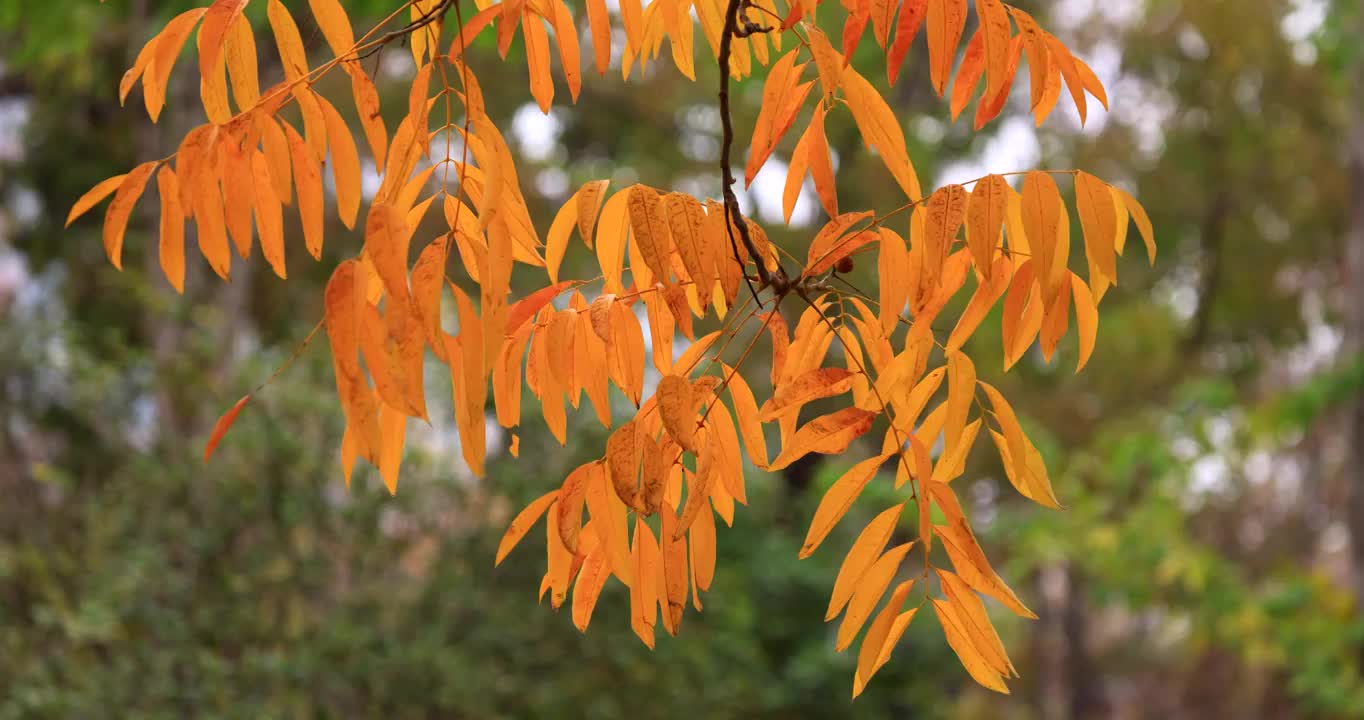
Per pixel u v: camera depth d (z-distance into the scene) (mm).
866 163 11539
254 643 5770
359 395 909
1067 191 14203
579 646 6613
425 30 1191
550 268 1140
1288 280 16234
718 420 1156
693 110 12305
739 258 1121
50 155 11117
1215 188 15523
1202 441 7863
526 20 1149
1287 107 14938
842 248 1129
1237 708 16594
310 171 1065
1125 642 18875
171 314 6637
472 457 947
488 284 955
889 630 1124
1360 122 8750
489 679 6160
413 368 916
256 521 5883
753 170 1126
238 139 1056
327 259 10922
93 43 9734
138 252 10281
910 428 1126
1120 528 7723
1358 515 8203
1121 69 15547
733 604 8008
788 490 11305
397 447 1085
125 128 11188
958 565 1139
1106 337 13961
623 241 1140
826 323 1178
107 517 5742
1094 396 14547
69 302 10172
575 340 1142
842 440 1147
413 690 5926
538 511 1131
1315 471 15766
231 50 1115
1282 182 15578
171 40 1053
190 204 1057
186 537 5707
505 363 1129
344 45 1098
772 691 8648
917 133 12500
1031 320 1148
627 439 1078
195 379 6168
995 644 1105
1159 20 15109
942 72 1075
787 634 9594
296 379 6211
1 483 5836
